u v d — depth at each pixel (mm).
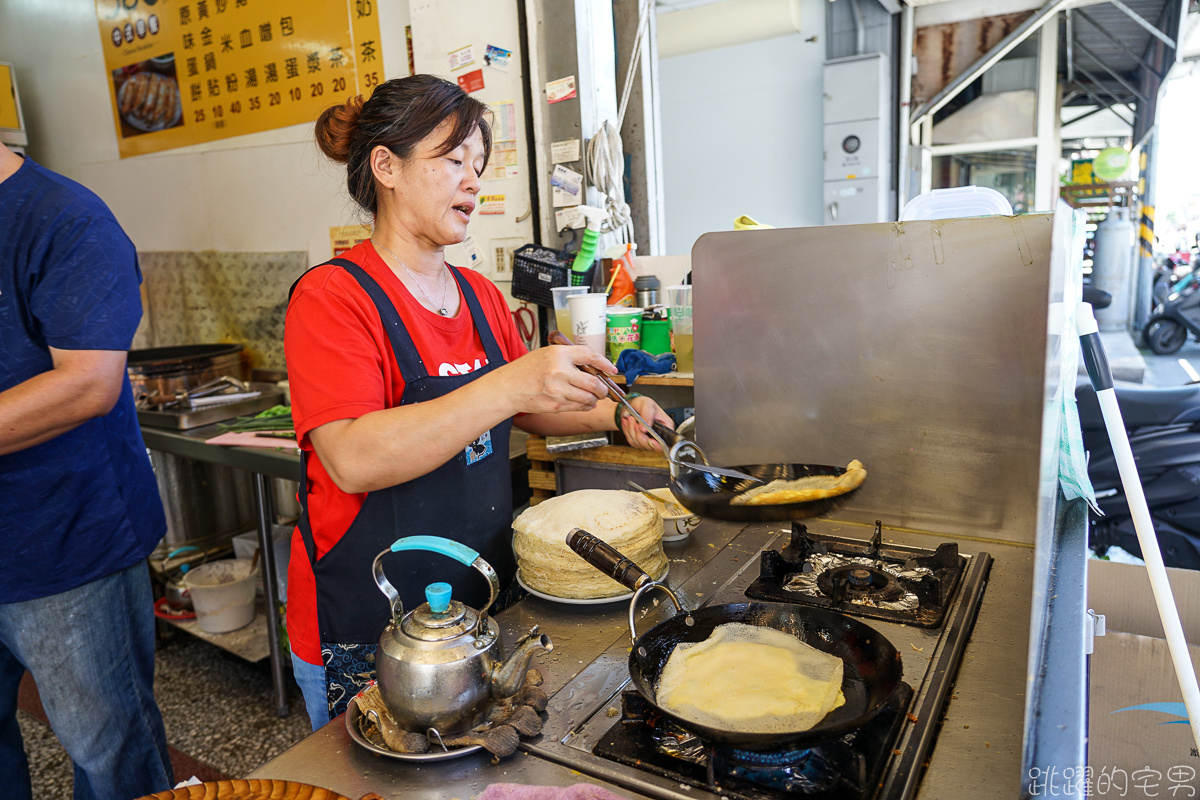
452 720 802
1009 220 1240
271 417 2764
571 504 1219
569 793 694
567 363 1034
